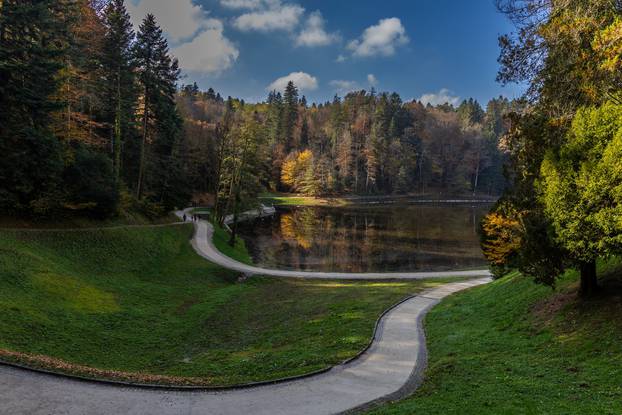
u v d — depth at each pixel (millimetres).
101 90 39344
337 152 123250
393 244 53188
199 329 20094
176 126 58188
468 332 16109
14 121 26422
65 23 29375
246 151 49781
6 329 14453
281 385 11602
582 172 12070
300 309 22828
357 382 11961
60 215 29672
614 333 11703
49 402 9547
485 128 145250
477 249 50250
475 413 8359
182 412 9516
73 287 21297
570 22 12852
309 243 53438
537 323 14773
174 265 33156
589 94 12922
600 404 8219
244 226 67500
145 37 40156
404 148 126375
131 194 41688
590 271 14477
